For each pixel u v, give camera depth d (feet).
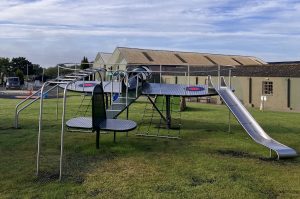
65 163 25.09
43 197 18.31
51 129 39.88
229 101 38.42
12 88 165.48
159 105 60.85
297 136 40.06
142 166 24.85
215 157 28.14
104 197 18.56
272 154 29.68
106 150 29.60
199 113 63.10
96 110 28.84
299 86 91.09
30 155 27.25
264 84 99.60
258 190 20.16
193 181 21.62
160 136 37.29
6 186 19.86
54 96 108.68
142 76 44.57
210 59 192.34
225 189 20.13
